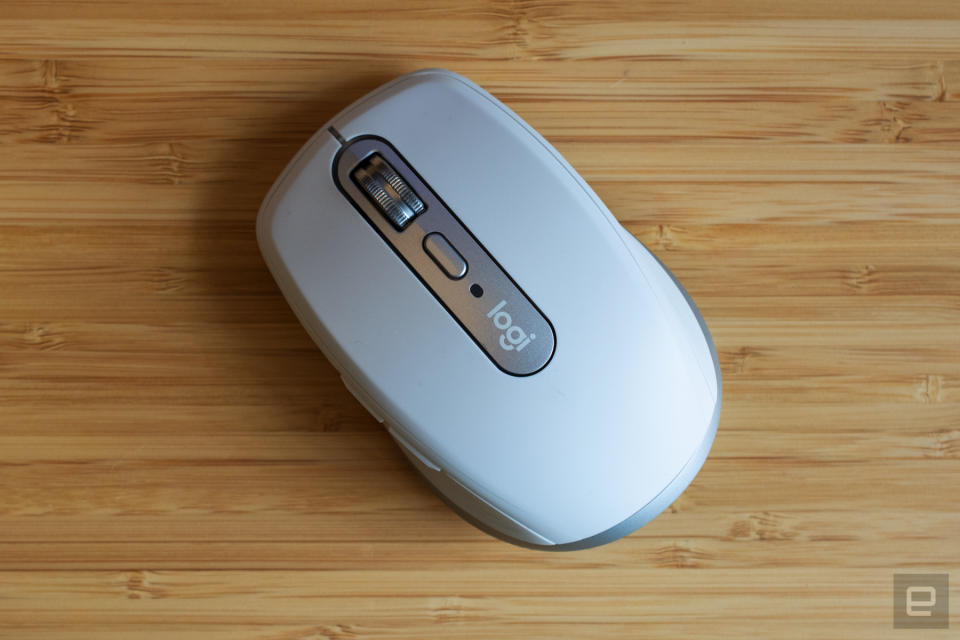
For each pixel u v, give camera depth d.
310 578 0.67
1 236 0.66
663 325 0.56
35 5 0.66
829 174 0.69
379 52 0.67
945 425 0.68
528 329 0.54
